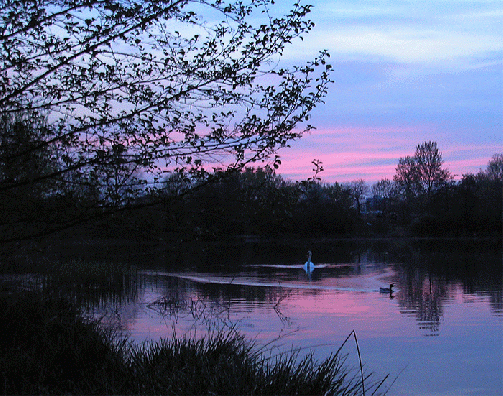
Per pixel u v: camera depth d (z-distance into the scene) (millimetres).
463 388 10789
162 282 30250
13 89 7188
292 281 30922
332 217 82562
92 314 17734
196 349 9211
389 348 14148
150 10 7051
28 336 10797
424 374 11742
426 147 91000
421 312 20203
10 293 14172
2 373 8117
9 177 7016
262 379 7496
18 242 7609
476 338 15477
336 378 10367
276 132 7355
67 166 7066
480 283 29438
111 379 7859
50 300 14281
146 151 7188
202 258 49125
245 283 30156
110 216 7074
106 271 31266
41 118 7363
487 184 87562
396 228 88938
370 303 22484
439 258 46656
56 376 8352
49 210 6918
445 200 82750
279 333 15672
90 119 7129
